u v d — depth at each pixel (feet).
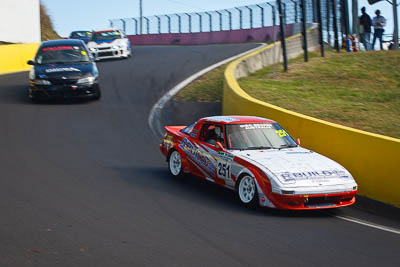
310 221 39.24
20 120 81.66
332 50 162.61
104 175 53.16
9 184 47.03
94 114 89.10
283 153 45.62
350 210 43.75
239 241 32.83
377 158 47.78
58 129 77.10
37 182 48.34
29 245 30.81
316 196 40.27
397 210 44.39
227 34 236.63
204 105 95.66
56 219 36.60
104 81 121.70
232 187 45.03
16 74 136.26
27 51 152.35
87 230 34.17
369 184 48.62
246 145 46.93
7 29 173.37
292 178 40.50
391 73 109.29
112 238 32.58
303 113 75.15
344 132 51.85
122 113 90.68
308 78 107.65
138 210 40.09
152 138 74.79
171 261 28.60
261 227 36.60
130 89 112.47
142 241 32.17
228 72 96.17
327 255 30.66
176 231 34.68
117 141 71.67
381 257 30.73
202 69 131.64
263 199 40.98
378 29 151.23
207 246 31.55
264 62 127.24
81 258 28.76
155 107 95.96
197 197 45.68
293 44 144.36
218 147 46.65
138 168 57.72
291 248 31.81
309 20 190.39
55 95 94.27
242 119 50.29
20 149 63.77
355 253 31.32
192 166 51.03
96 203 41.75
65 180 49.85
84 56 102.53
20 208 39.22
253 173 42.04
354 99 87.66
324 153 54.65
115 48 161.07
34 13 187.52
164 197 45.03
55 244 31.07
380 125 68.64
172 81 119.14
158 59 159.43
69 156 61.52
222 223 37.24
